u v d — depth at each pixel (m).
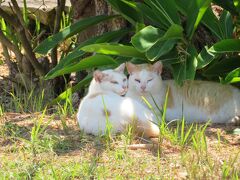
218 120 6.71
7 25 9.16
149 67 6.57
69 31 7.64
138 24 7.03
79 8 8.41
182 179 5.04
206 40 7.68
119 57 7.20
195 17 6.79
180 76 6.61
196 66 6.55
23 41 8.33
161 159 5.45
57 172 5.17
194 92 6.76
